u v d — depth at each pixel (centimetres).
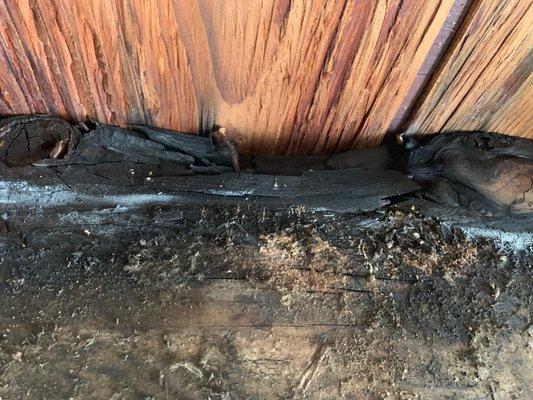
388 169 29
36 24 22
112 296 24
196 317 24
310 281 25
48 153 26
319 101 27
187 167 27
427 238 27
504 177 28
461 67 25
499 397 24
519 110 28
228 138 29
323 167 30
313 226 27
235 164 28
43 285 24
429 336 25
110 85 25
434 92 27
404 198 28
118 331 23
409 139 29
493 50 24
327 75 25
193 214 26
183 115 27
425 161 29
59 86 25
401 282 26
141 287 24
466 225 28
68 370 22
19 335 23
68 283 24
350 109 28
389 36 24
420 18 23
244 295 25
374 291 26
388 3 22
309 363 23
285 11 22
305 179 28
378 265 26
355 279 26
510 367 25
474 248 28
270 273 25
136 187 26
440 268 27
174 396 22
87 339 23
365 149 30
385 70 25
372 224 27
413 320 25
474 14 23
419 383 24
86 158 26
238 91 26
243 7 22
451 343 25
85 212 26
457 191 28
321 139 29
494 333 25
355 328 25
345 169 29
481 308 26
